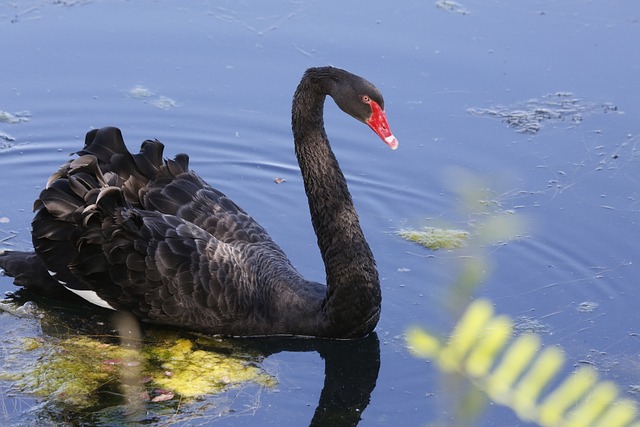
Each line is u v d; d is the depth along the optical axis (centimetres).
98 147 1095
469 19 1730
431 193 1366
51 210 1040
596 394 372
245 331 1055
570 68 1606
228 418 930
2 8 1730
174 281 1019
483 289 1155
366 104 1005
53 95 1544
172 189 1099
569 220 1277
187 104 1541
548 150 1428
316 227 1062
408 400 977
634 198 1320
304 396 979
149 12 1731
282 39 1666
